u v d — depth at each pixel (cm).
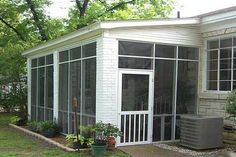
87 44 1238
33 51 1748
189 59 1279
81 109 1277
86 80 1241
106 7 2427
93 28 1134
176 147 1147
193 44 1269
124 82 1159
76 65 1321
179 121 1259
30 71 1873
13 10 2355
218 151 1088
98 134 1060
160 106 1227
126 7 2434
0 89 2308
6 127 1739
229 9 1138
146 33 1184
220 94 1193
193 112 1288
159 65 1223
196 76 1294
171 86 1247
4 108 2417
